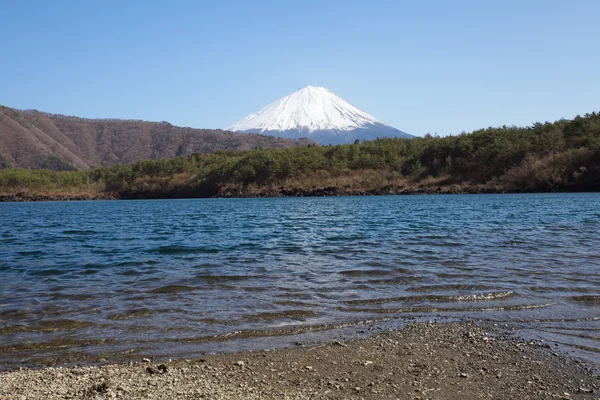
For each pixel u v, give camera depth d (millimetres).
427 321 10586
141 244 25031
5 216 56625
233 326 10344
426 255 19078
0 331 10125
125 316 11148
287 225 35250
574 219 35500
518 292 12828
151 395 6895
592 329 9836
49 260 19906
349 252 20391
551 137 98438
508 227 30312
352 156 119688
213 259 19281
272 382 7520
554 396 7043
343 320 10727
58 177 151000
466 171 103688
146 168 143500
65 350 9047
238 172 121875
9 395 6832
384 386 7426
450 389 7324
